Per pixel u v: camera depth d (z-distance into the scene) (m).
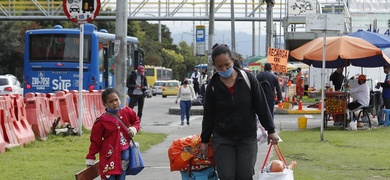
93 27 29.92
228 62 8.19
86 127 20.67
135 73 23.12
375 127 22.66
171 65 114.81
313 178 11.69
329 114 22.91
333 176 11.91
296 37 47.66
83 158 14.26
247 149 8.41
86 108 21.25
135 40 34.97
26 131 16.52
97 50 29.88
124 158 9.02
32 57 30.19
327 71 40.50
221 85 8.30
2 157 14.02
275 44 50.09
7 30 67.75
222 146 8.37
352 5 50.31
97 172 9.20
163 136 20.16
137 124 9.21
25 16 52.41
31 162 13.45
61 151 15.32
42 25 74.38
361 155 14.86
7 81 38.59
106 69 31.25
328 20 18.36
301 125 23.14
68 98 19.52
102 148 9.02
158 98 59.34
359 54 21.39
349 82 22.34
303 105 38.03
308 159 14.27
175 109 33.22
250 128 8.41
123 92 19.72
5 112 15.20
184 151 8.80
